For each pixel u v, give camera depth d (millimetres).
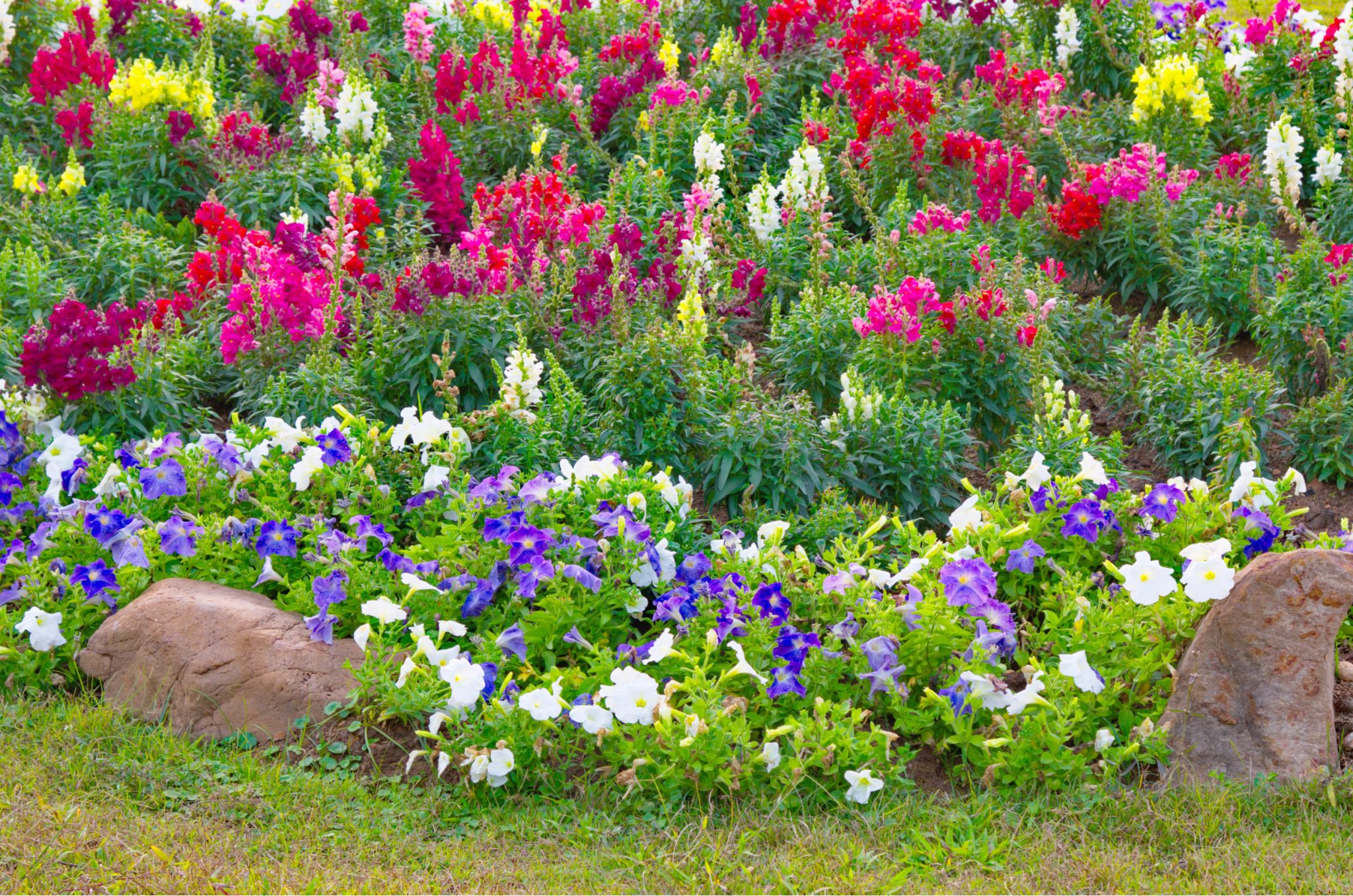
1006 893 4305
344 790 4910
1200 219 9117
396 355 7453
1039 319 7605
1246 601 5133
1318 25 11977
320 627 5504
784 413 6961
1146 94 10297
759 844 4625
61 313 6906
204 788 4914
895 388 7289
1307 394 7902
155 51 12297
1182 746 5039
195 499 6328
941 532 6875
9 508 6301
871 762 4914
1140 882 4352
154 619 5555
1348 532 6039
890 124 9625
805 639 5207
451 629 5203
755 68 11562
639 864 4473
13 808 4656
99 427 7035
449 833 4715
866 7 11422
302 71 11312
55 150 10516
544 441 6637
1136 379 7793
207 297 8164
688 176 10211
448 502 6066
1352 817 4727
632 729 5023
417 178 9391
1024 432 7398
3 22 11188
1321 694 5043
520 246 8203
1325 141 9430
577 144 10766
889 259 8352
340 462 6336
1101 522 5980
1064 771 4922
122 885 4266
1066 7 12016
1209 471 7152
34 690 5500
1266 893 4293
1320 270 8195
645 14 13047
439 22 12938
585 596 5566
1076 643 5312
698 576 5734
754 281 8320
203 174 10102
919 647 5309
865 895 4305
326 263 7988
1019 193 8984
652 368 6973
